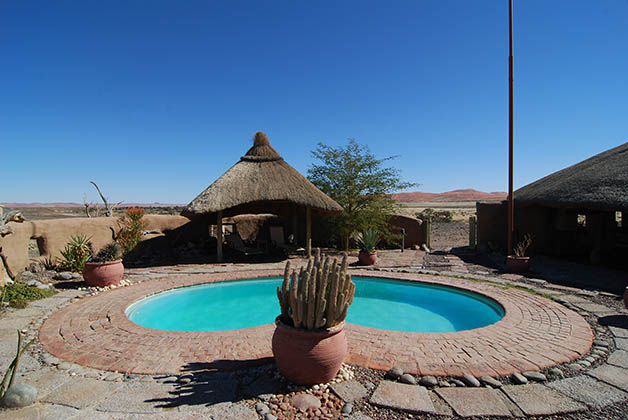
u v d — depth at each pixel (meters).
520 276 9.98
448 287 9.05
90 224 11.47
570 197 11.31
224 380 3.90
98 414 3.25
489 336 5.37
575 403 3.49
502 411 3.35
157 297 8.34
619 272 10.48
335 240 17.03
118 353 4.71
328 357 3.63
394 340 5.16
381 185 15.71
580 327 5.80
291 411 3.30
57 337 5.29
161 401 3.47
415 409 3.34
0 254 8.12
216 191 12.23
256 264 12.18
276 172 13.38
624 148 12.95
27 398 3.37
